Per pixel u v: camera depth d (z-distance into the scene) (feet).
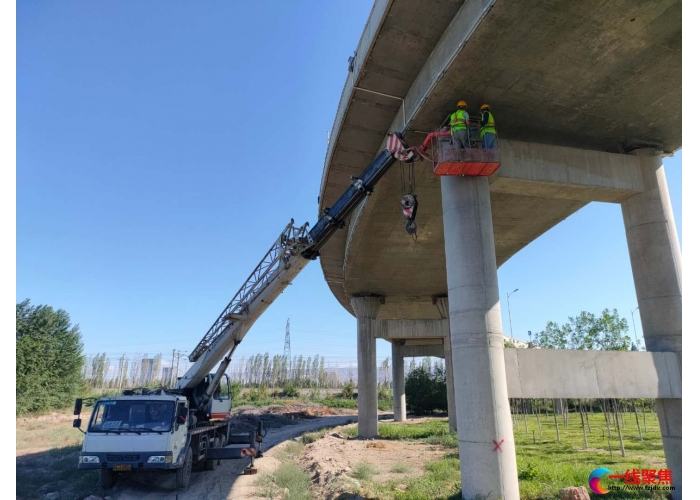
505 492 35.22
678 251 45.60
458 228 41.22
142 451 40.55
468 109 42.55
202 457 51.67
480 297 39.27
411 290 105.60
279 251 52.60
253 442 58.95
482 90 39.88
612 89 40.11
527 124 45.34
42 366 124.16
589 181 45.83
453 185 42.37
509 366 38.55
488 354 38.04
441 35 38.91
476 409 37.06
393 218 67.31
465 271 40.01
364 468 48.80
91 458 40.29
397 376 151.43
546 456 60.08
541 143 47.80
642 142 48.67
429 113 43.19
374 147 56.18
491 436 36.32
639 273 46.47
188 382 58.34
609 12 31.22
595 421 124.16
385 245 78.02
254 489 44.39
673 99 41.81
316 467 52.44
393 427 107.86
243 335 56.70
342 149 56.44
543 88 39.86
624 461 55.06
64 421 115.14
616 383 40.06
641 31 33.06
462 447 37.32
